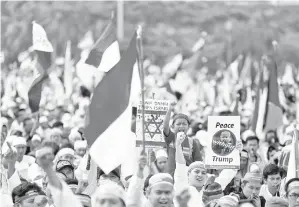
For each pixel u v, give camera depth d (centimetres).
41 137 2658
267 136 2748
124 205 1302
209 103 4519
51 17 9144
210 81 5069
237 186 2000
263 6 11512
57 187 1412
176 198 1373
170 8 11331
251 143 2336
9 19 8925
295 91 4784
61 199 1412
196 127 2844
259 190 1794
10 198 1730
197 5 11669
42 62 2517
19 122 2984
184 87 5031
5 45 8619
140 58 1617
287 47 9894
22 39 8656
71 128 2864
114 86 1636
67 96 3988
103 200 1293
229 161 1970
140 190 1463
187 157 2009
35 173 1995
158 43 10556
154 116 2023
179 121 2012
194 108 3759
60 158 2086
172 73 5341
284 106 3928
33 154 2316
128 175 1878
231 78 5469
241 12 11194
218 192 1794
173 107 3428
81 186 1808
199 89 4891
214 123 1975
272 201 1565
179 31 10894
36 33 2502
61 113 3522
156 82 4675
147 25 11200
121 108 1630
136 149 1980
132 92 1653
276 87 2802
